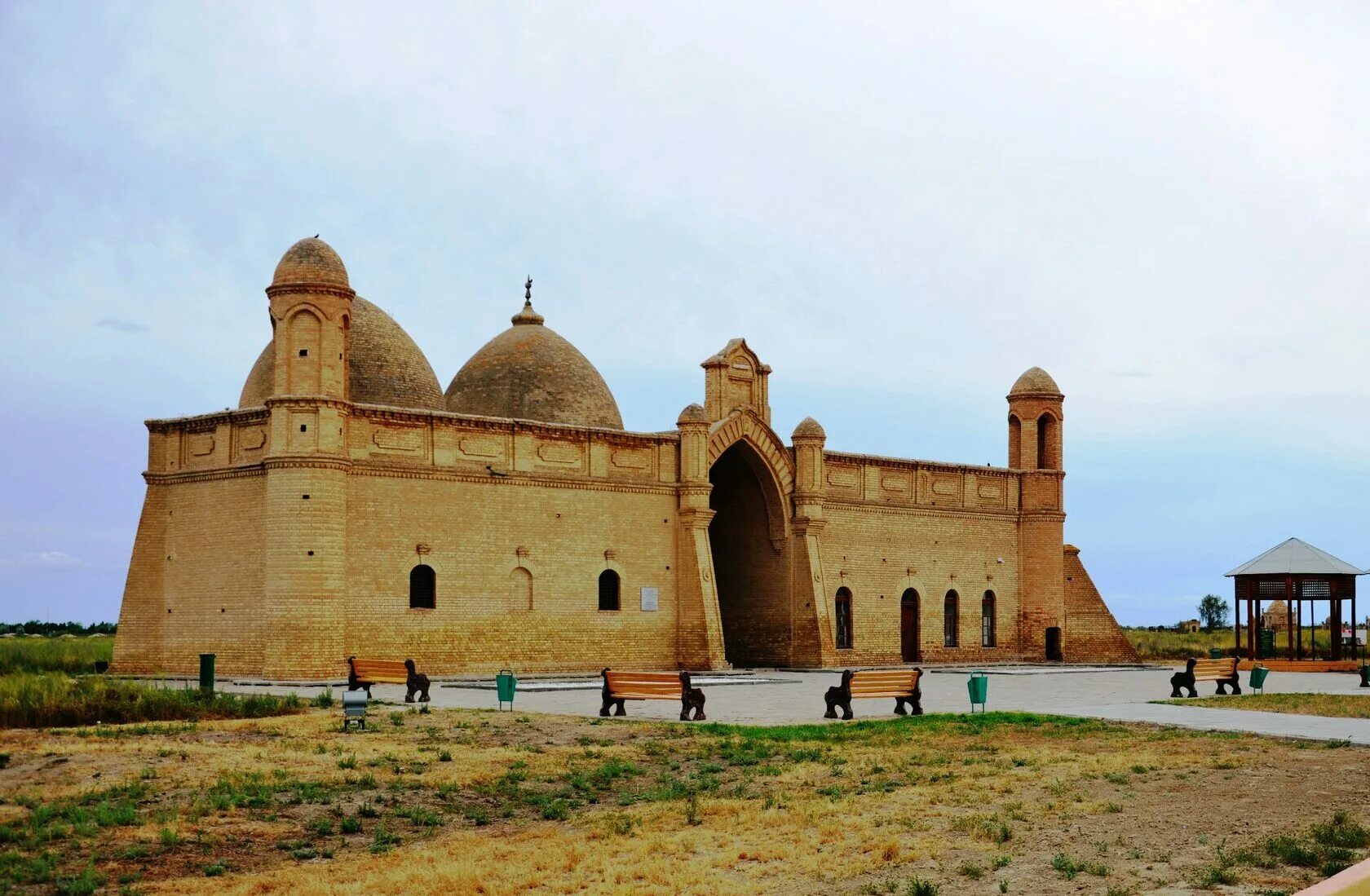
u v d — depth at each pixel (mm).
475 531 43531
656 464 48969
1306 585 56812
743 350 52938
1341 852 14398
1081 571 63562
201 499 42250
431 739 22859
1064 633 61906
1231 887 13258
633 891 13656
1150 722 27125
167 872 14469
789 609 52969
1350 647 65812
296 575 38656
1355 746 22969
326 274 39781
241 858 15094
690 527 49062
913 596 57844
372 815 17078
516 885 13914
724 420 51219
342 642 39594
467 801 18109
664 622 48562
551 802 18078
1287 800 17656
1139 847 15031
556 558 45594
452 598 42719
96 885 13875
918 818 16750
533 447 45375
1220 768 20375
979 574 60094
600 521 47031
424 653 41875
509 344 51781
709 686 39062
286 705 26922
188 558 42438
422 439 42594
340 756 20734
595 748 22359
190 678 39438
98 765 19125
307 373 39469
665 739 23531
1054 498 62250
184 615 42281
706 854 15109
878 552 56156
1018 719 27312
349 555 40438
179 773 18844
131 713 24812
